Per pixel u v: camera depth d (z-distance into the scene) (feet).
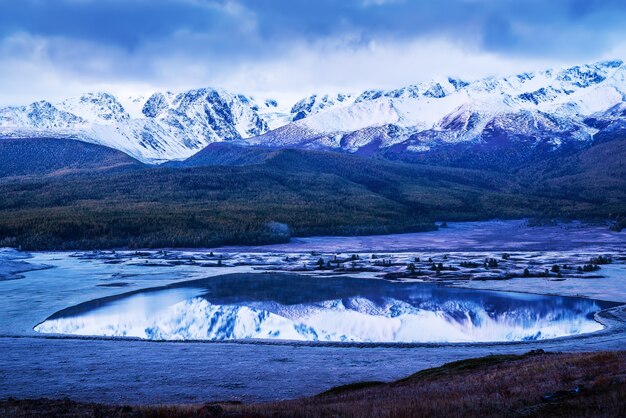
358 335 323.57
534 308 391.65
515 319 359.46
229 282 529.45
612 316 354.95
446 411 119.14
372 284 514.68
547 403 115.75
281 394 190.60
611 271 557.74
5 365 237.25
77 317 364.17
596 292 447.01
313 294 459.73
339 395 168.66
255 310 392.68
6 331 318.65
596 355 170.40
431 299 433.07
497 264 617.62
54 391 196.95
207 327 342.23
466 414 115.24
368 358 249.34
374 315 377.09
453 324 349.82
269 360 245.86
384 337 317.22
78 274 580.30
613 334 299.17
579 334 302.04
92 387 201.98
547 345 275.59
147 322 353.10
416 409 122.62
